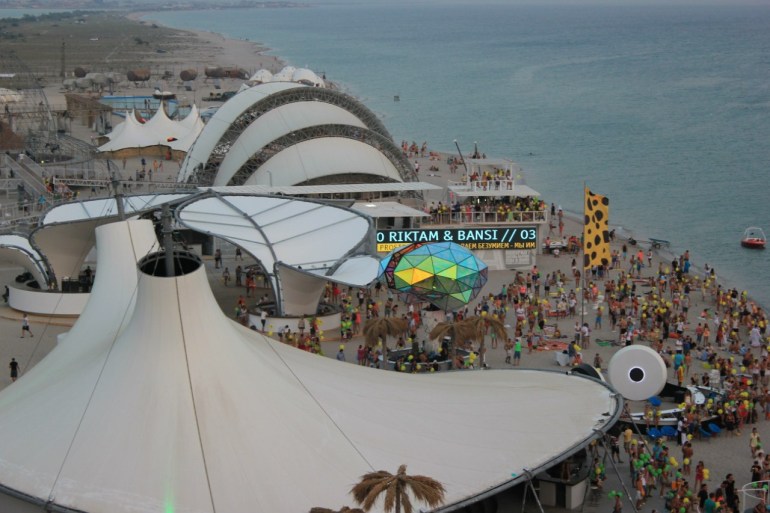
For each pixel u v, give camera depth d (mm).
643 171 143625
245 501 35500
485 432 42000
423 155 152000
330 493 36438
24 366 63281
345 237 72250
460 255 65500
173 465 36344
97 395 39062
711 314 74688
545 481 44156
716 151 158875
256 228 73938
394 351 63281
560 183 136375
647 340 67000
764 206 120375
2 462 37781
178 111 182500
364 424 40312
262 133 107000
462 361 61469
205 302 39844
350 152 105250
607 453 46125
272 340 45094
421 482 32969
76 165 126188
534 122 195000
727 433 52656
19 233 78938
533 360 63656
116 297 49469
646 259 94125
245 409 38469
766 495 44219
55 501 35375
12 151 135250
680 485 44031
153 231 52656
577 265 88312
